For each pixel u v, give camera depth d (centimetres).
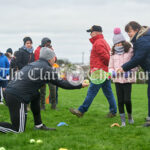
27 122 670
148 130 562
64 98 1314
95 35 721
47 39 847
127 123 661
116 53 638
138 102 1175
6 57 1069
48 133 537
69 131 570
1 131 525
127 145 462
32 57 849
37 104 575
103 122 684
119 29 632
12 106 530
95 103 1119
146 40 583
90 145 462
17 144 469
